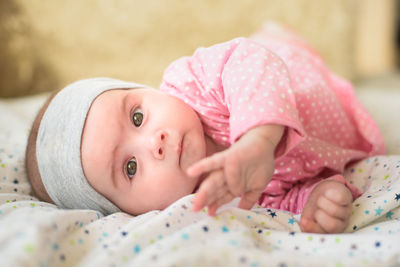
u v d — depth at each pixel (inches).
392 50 116.6
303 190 37.7
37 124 40.1
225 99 34.3
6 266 22.8
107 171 34.4
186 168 34.6
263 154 27.4
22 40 75.9
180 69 39.2
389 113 63.4
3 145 47.6
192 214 29.9
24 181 42.3
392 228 28.4
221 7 79.8
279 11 81.0
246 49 35.0
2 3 73.9
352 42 85.8
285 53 48.4
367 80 95.2
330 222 29.5
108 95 36.4
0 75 75.6
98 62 79.5
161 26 79.4
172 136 34.4
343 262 24.0
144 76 80.5
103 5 77.7
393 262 23.8
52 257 25.3
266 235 28.5
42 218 26.7
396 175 34.0
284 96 30.7
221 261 24.0
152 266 23.6
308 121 40.8
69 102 37.4
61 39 77.7
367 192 34.1
